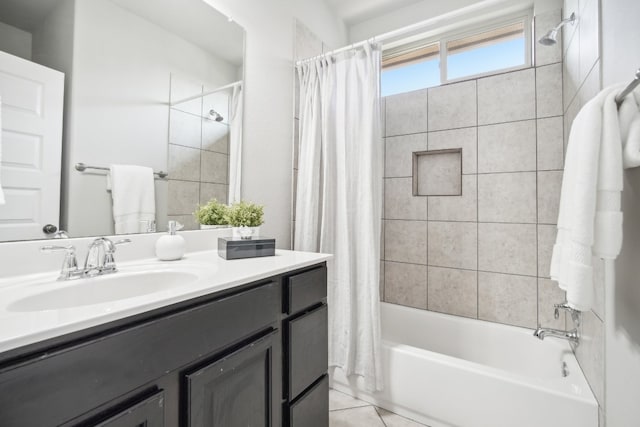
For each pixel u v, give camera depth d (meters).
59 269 0.96
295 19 2.02
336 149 1.82
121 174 1.12
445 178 2.28
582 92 1.37
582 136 0.95
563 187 1.15
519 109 1.97
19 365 0.45
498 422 1.31
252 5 1.71
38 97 0.92
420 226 2.30
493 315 2.04
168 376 0.67
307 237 1.83
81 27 1.02
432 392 1.47
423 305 2.29
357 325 1.70
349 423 1.49
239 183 1.62
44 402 0.48
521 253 1.96
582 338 1.38
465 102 2.14
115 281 0.91
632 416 0.93
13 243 0.87
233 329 0.83
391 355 1.59
